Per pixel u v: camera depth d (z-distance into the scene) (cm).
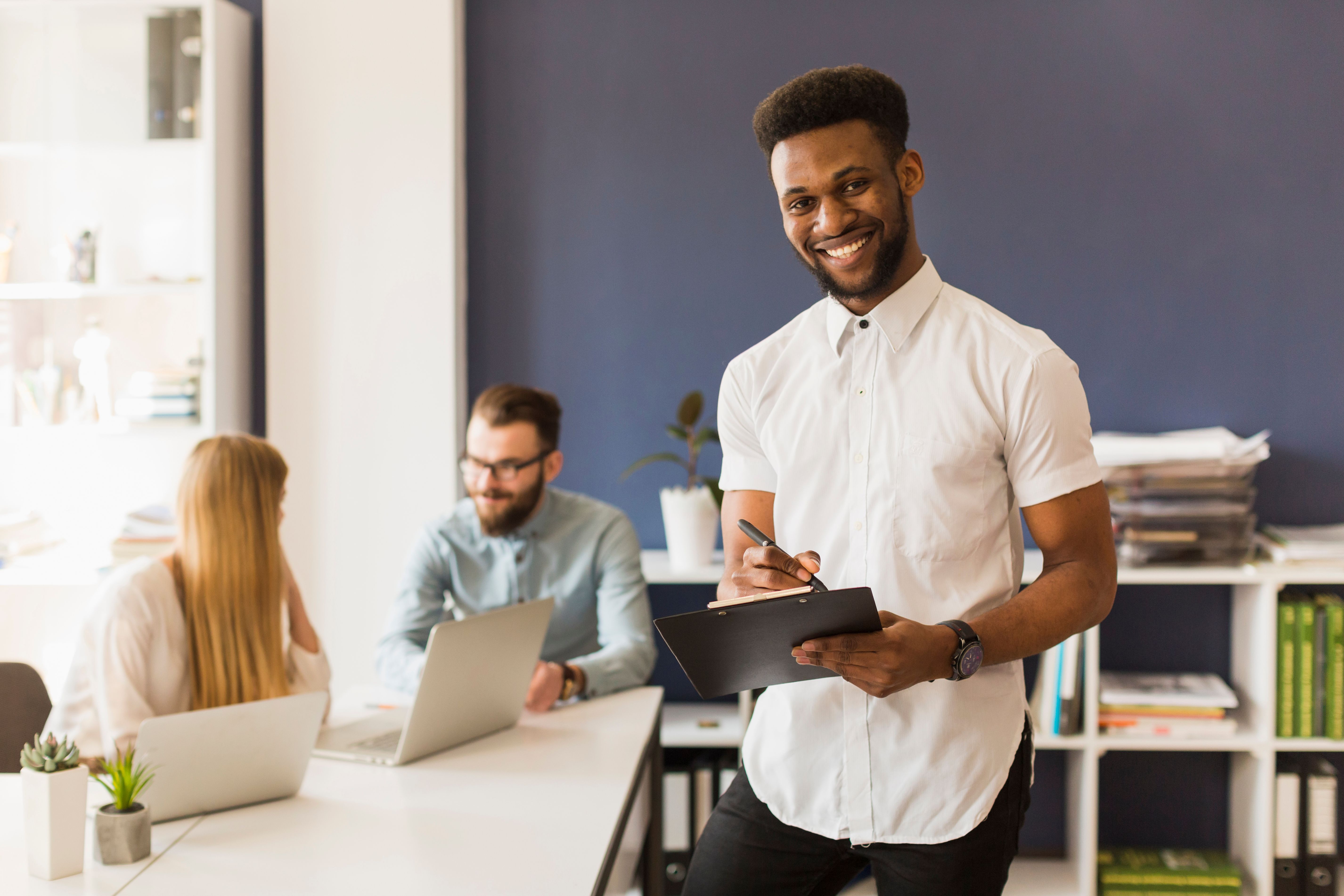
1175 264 300
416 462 304
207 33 294
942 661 117
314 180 304
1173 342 300
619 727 188
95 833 131
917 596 133
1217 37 297
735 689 127
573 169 312
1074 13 300
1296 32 295
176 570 182
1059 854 305
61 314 300
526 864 130
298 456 305
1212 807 303
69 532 304
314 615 306
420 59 302
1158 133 299
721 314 310
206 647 177
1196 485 273
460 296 309
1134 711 275
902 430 134
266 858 132
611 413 314
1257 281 298
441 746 173
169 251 310
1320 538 278
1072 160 301
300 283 304
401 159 303
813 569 127
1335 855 270
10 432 298
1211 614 301
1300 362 297
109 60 296
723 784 281
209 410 296
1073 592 125
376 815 147
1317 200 296
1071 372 129
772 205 309
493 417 218
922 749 132
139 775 135
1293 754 285
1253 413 299
